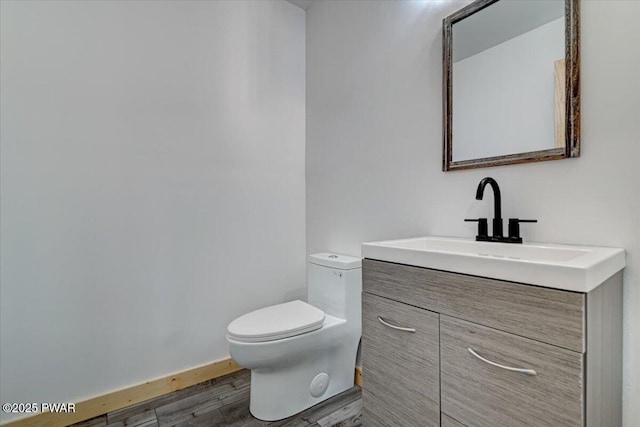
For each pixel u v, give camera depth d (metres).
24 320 1.41
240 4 2.07
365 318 1.20
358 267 1.73
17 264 1.40
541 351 0.72
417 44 1.55
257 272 2.13
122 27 1.65
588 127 1.01
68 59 1.51
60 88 1.49
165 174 1.78
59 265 1.49
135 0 1.69
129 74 1.67
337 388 1.72
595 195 1.00
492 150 1.25
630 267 0.93
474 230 1.32
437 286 0.94
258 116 2.14
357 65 1.90
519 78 1.18
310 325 1.51
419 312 0.99
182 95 1.84
